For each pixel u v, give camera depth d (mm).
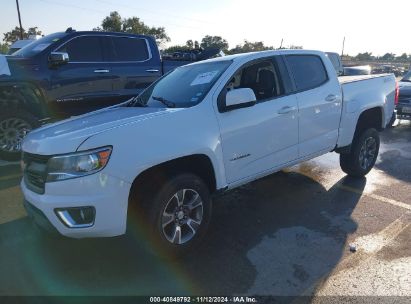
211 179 3611
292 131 4309
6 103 6363
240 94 3555
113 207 2896
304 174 5859
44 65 6547
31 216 3248
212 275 3164
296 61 4547
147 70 7926
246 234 3883
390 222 4125
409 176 5785
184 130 3287
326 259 3381
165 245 3240
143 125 3094
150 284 3047
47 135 3164
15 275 3150
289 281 3061
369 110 5434
